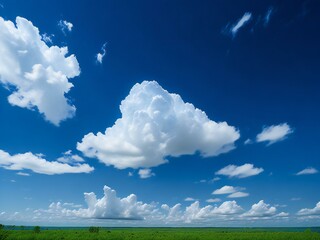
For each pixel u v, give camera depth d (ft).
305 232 228.84
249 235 226.99
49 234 193.36
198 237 203.62
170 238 197.36
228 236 218.38
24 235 176.35
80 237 182.09
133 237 207.31
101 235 201.57
